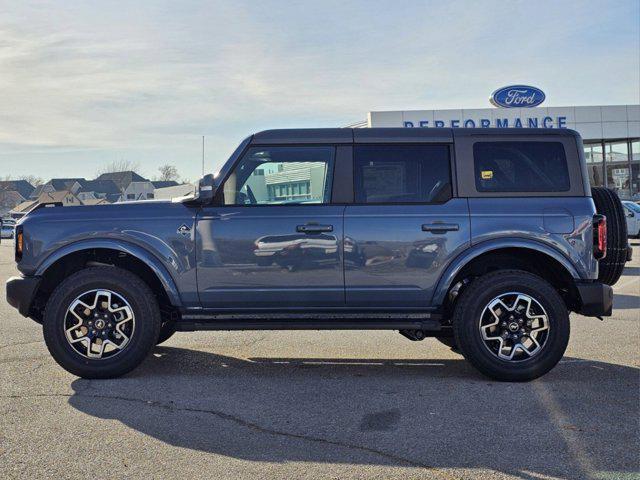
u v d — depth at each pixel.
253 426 4.69
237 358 6.91
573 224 5.96
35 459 4.08
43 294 6.45
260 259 5.97
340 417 4.88
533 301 5.86
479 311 5.86
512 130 6.14
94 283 5.88
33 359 6.81
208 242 5.98
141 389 5.64
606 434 4.48
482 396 5.41
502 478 3.78
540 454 4.13
